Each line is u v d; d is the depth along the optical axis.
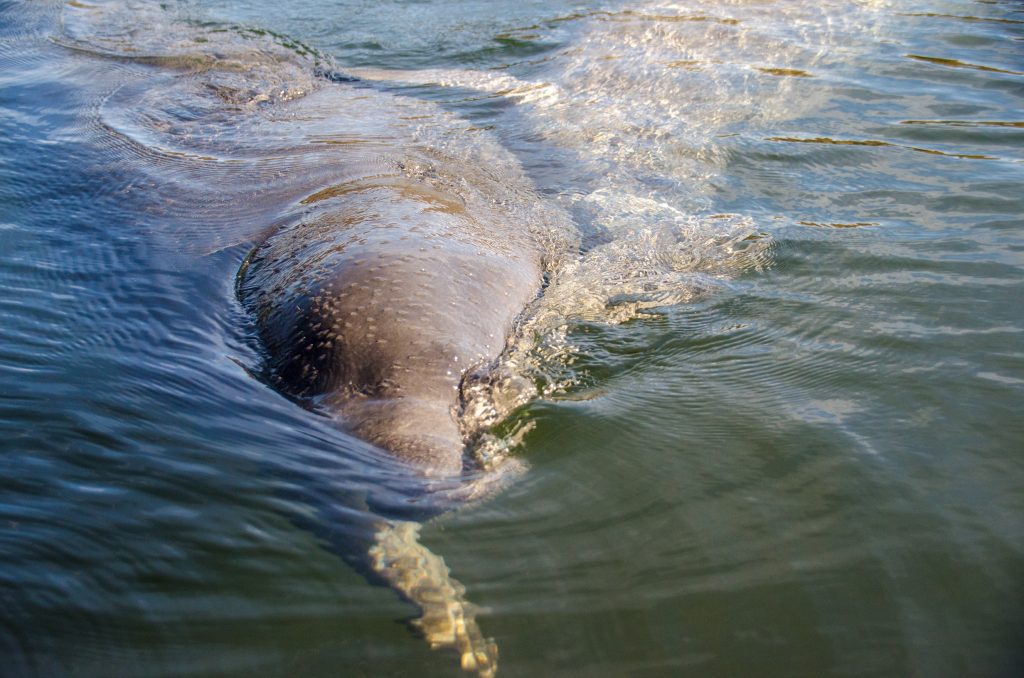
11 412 3.62
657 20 9.37
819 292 4.63
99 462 3.34
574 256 5.00
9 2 10.45
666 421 3.70
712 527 3.11
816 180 6.00
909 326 4.29
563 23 9.43
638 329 4.34
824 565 2.94
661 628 2.71
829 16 9.44
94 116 7.20
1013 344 4.09
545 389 3.88
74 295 4.64
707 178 6.11
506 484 3.31
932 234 5.17
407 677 2.54
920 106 7.16
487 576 2.89
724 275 4.84
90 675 2.53
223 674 2.54
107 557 2.91
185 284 4.66
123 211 5.61
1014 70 7.79
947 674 2.54
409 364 3.67
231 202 5.46
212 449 3.43
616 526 3.12
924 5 9.69
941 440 3.52
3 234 5.36
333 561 2.92
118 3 10.27
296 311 4.00
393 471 3.24
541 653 2.62
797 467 3.40
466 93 7.70
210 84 7.77
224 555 2.94
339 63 8.47
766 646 2.65
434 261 4.18
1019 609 2.75
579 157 6.47
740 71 8.09
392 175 5.55
